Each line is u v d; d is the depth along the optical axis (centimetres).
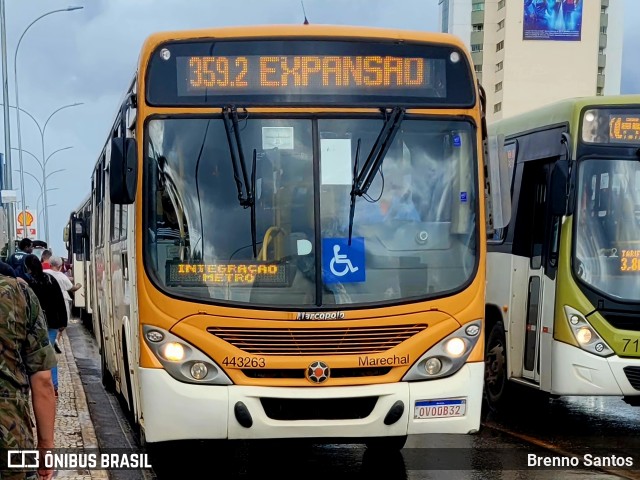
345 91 642
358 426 596
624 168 864
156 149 622
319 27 646
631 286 848
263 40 640
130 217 686
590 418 995
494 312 1035
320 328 596
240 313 592
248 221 614
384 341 604
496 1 8075
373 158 632
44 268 1286
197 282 604
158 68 632
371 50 648
